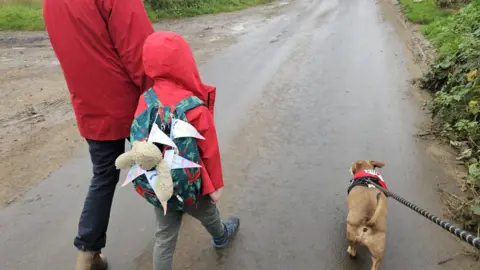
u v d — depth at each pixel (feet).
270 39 37.35
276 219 11.97
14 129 18.06
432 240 11.01
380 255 9.30
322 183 13.82
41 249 10.76
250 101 21.59
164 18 49.44
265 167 14.90
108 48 7.64
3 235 11.25
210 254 10.54
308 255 10.53
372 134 17.51
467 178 13.47
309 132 17.81
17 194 13.16
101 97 7.92
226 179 14.12
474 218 11.50
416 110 20.07
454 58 21.50
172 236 8.18
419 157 15.51
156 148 6.93
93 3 7.27
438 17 42.96
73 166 14.94
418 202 12.71
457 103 17.34
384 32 39.40
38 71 27.12
